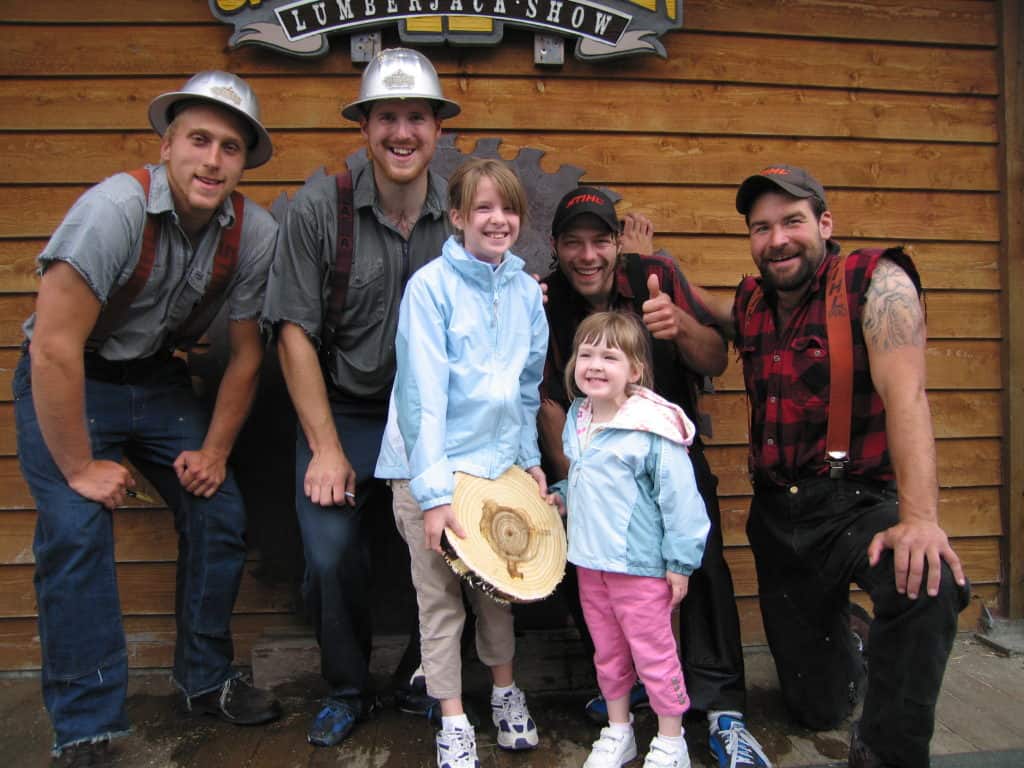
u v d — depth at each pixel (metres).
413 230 2.40
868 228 3.07
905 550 1.84
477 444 2.06
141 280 2.15
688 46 2.98
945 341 3.09
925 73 3.08
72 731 2.08
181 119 2.13
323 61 2.86
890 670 1.88
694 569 2.12
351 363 2.41
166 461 2.41
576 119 2.94
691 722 2.37
